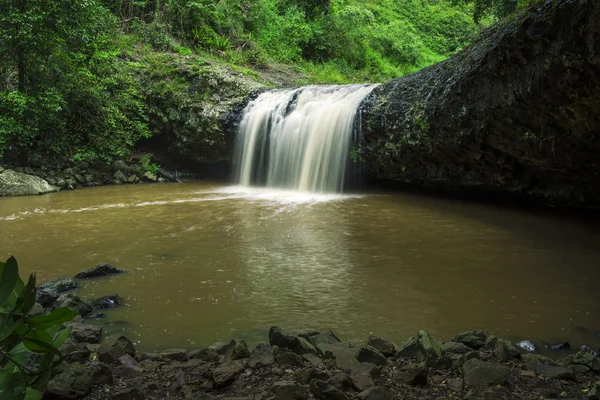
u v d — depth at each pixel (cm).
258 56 2111
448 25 3631
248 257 679
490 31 874
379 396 286
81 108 1441
